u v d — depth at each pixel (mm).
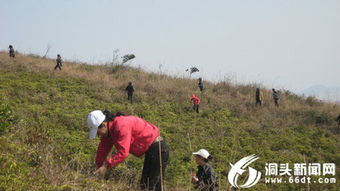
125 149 4594
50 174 4641
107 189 4594
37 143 6547
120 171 6582
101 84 19312
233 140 13695
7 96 14328
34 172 4734
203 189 5605
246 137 14375
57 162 5723
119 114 4879
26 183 4102
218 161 11102
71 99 15844
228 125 15617
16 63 21578
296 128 16641
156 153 4984
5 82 16797
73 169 5648
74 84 18703
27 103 14031
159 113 16078
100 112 4656
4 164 4664
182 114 16609
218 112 17438
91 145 9602
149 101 17766
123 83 20016
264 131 15672
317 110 19953
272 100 21016
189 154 11016
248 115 17719
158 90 19531
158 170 5043
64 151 7152
